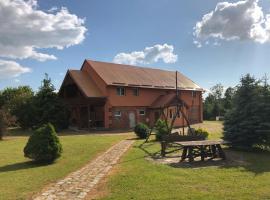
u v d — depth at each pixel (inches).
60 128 1390.3
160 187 367.9
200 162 542.9
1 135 1027.3
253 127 666.2
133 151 680.4
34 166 559.8
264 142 676.7
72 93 1545.3
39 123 1363.2
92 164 547.2
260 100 678.5
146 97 1619.1
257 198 322.3
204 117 2490.2
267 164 519.2
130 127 1526.8
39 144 576.1
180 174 438.0
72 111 1573.6
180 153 644.7
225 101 2373.3
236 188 360.2
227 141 639.1
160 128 908.0
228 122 707.4
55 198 343.3
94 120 1505.9
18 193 367.6
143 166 502.3
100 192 359.3
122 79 1530.5
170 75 1915.6
